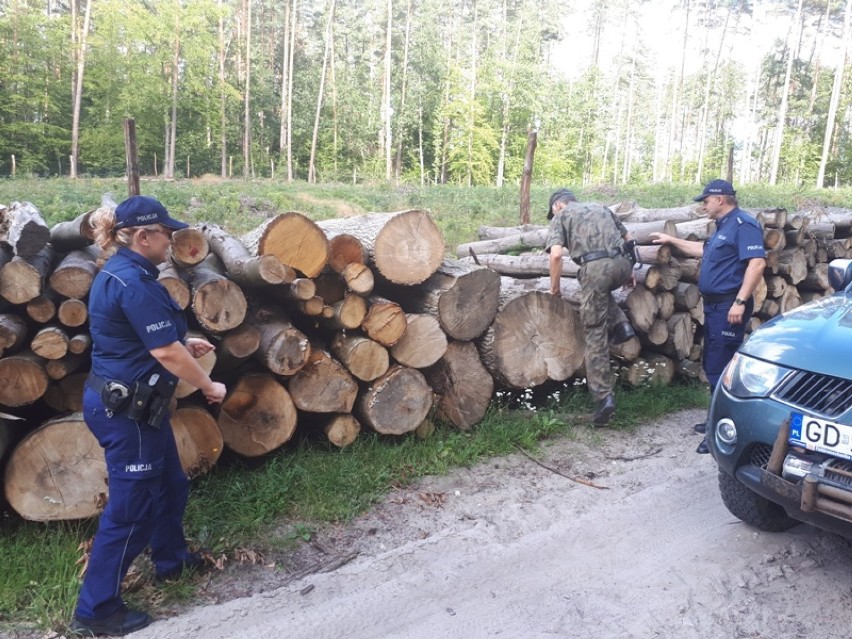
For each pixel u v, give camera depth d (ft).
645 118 285.64
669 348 19.80
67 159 147.95
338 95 184.55
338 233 15.90
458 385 15.83
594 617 9.38
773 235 22.34
